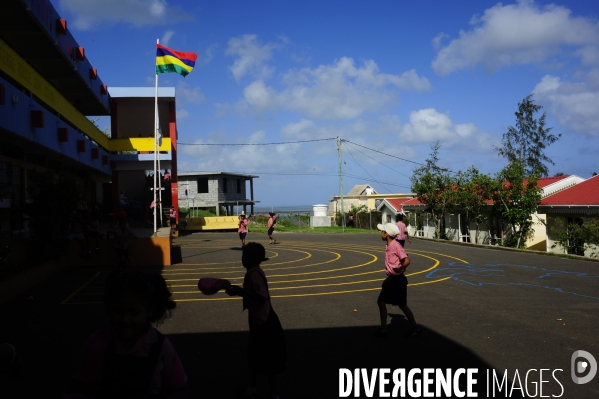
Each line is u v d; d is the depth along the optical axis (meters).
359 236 35.62
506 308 10.05
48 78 21.95
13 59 14.09
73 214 15.72
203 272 15.68
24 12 14.49
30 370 6.28
